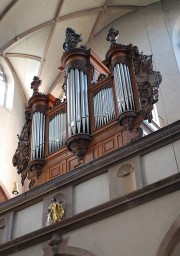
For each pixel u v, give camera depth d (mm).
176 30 16875
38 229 8039
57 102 12805
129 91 10648
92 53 12781
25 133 12648
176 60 15625
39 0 17266
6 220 8992
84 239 7375
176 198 6656
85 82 12148
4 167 16266
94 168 8125
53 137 11656
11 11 16906
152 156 7555
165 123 14000
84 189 8125
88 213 7480
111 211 7266
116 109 10672
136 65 11297
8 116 17656
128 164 7723
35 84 13852
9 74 18859
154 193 6891
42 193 8695
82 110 11164
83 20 18969
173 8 17609
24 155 12102
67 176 8547
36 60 19000
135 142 7949
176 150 7281
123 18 19031
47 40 18734
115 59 11836
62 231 7750
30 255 7953
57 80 19391
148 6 18516
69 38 13766
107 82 11664
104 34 19203
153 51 16594
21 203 8977
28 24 17875
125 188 7500
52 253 7586
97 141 10445
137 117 10133
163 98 14758
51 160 11211
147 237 6633
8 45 17859
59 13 18125
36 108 12773
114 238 7004
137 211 6996
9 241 8305
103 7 18641
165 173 7203
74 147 10508
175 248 6395
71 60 12688
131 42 17750
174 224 6391
